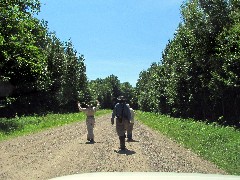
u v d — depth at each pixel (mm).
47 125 32719
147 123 37906
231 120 39375
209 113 48031
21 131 27125
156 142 19594
